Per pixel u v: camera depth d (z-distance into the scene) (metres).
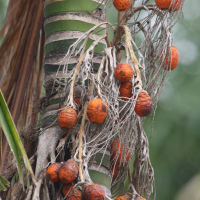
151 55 2.50
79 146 2.36
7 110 2.31
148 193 2.49
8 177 2.49
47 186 2.40
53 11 2.54
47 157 2.43
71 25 2.53
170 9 2.43
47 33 2.56
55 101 2.48
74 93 2.44
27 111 2.69
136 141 2.49
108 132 2.39
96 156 2.44
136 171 2.52
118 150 2.41
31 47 2.71
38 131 2.51
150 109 2.36
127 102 2.35
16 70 2.69
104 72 2.43
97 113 2.33
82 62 2.44
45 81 2.53
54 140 2.44
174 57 2.45
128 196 2.46
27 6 2.72
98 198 2.29
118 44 2.47
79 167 2.34
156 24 2.48
